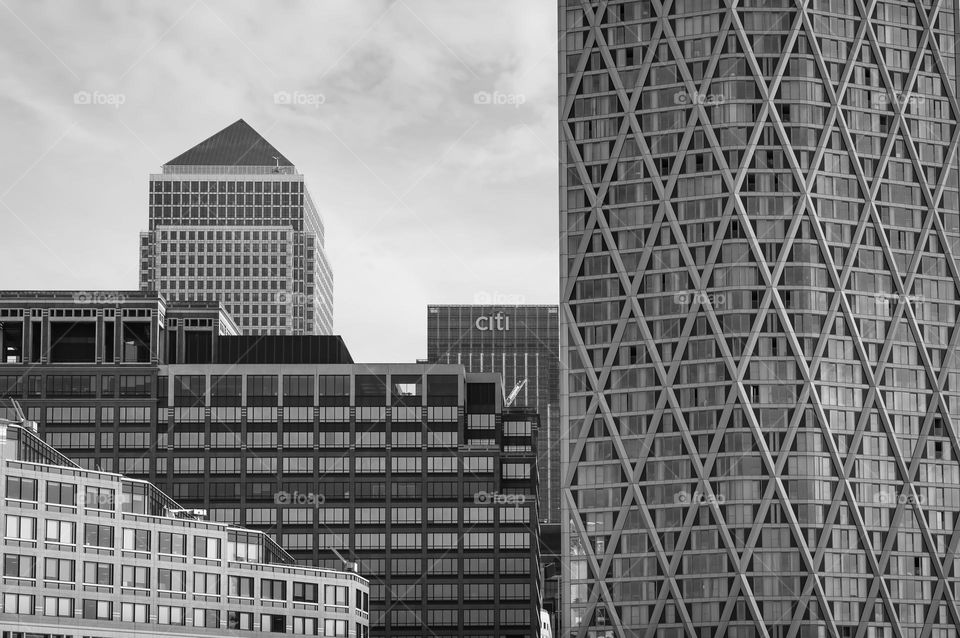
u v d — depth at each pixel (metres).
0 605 186.25
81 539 195.12
